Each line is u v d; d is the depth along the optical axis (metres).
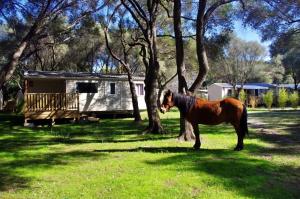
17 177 9.21
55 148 13.48
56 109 24.02
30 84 27.69
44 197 7.61
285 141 14.59
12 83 48.34
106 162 10.64
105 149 12.98
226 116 12.17
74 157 11.59
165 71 43.09
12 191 8.06
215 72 68.50
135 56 39.44
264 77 77.06
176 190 7.87
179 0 14.90
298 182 8.59
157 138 15.77
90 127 21.36
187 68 35.88
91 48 39.41
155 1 18.52
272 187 8.16
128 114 29.95
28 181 8.84
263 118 25.98
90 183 8.47
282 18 20.75
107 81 28.81
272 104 45.66
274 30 23.38
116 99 29.22
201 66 14.42
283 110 36.38
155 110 17.73
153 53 17.98
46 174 9.46
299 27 25.61
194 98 12.38
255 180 8.59
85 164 10.50
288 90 58.50
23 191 8.04
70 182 8.65
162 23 26.98
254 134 16.81
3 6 13.61
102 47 38.81
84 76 27.98
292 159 11.03
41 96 23.91
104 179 8.74
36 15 14.04
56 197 7.59
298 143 14.07
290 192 7.89
